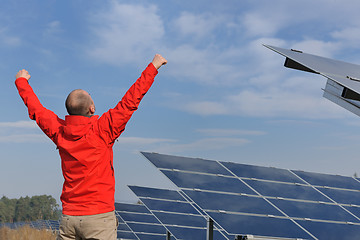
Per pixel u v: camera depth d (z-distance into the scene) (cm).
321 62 578
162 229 2127
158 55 435
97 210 420
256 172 1208
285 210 966
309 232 865
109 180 430
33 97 482
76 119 423
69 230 426
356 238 875
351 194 1181
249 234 819
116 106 424
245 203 976
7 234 2039
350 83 484
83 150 416
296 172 1279
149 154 1171
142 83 422
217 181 1089
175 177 1072
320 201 1063
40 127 456
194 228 1482
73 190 419
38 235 2123
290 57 528
